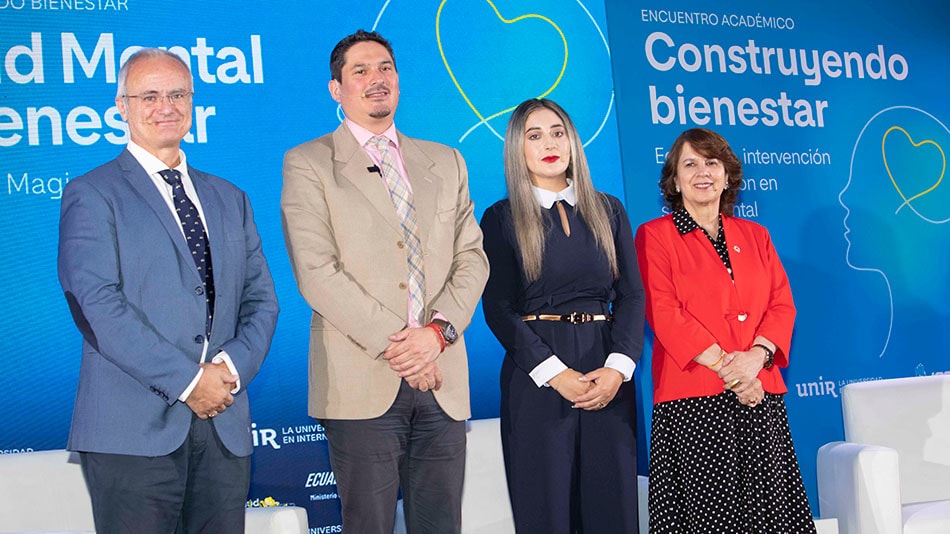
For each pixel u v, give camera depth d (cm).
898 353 476
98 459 239
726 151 345
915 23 506
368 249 276
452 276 289
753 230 354
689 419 324
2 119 357
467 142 413
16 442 353
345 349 272
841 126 483
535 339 300
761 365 325
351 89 290
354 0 401
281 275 384
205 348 253
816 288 465
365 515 267
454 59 414
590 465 302
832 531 353
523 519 298
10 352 354
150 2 376
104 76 369
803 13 484
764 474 321
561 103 430
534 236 306
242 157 382
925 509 354
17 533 278
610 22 442
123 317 237
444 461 277
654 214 441
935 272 490
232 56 384
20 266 356
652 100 447
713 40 464
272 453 377
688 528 322
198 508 251
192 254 255
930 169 498
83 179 253
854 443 366
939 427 375
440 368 276
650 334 427
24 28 362
